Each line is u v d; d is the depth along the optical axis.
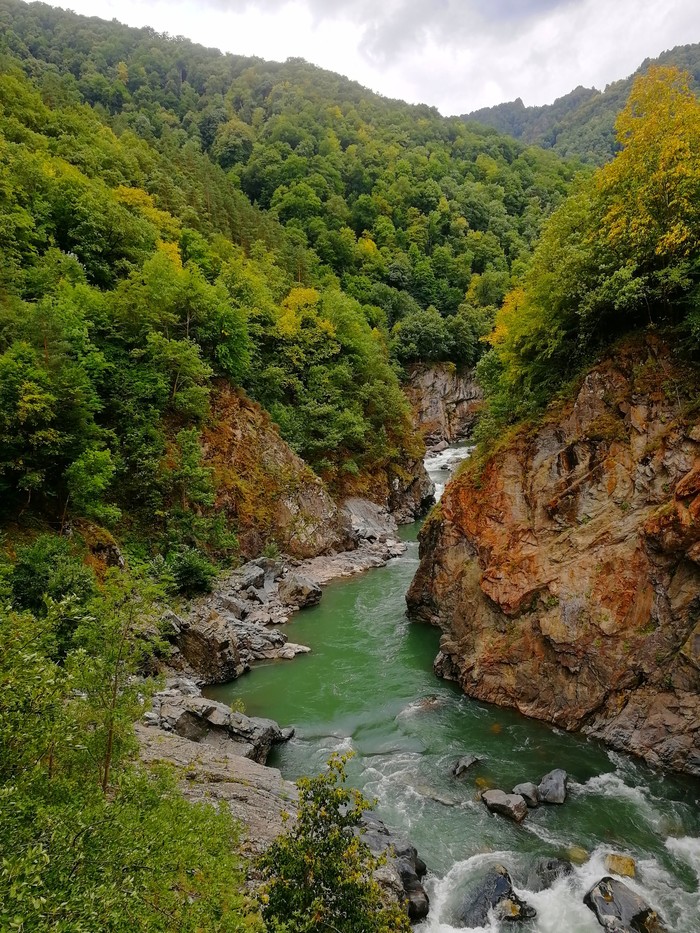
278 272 74.31
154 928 7.32
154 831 8.90
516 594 25.27
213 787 17.62
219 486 45.59
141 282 47.69
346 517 53.84
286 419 56.44
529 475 26.56
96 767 10.99
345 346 66.69
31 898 5.89
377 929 9.62
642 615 21.70
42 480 29.80
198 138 131.75
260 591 40.62
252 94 162.62
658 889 15.29
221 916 8.20
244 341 51.56
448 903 15.23
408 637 34.00
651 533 21.08
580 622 22.97
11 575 23.91
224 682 29.31
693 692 19.94
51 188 51.34
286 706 26.75
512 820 18.23
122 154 70.56
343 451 61.19
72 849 7.45
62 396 30.92
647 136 24.66
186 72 178.38
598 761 20.92
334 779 11.49
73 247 49.84
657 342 23.59
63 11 184.38
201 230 71.69
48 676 8.65
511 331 31.53
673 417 22.28
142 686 12.27
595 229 26.69
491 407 33.84
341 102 163.88
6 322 32.81
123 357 42.66
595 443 24.50
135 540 37.88
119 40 174.75
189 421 45.56
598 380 24.89
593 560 23.27
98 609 12.00
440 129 164.12
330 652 32.53
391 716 25.34
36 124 65.06
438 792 19.91
